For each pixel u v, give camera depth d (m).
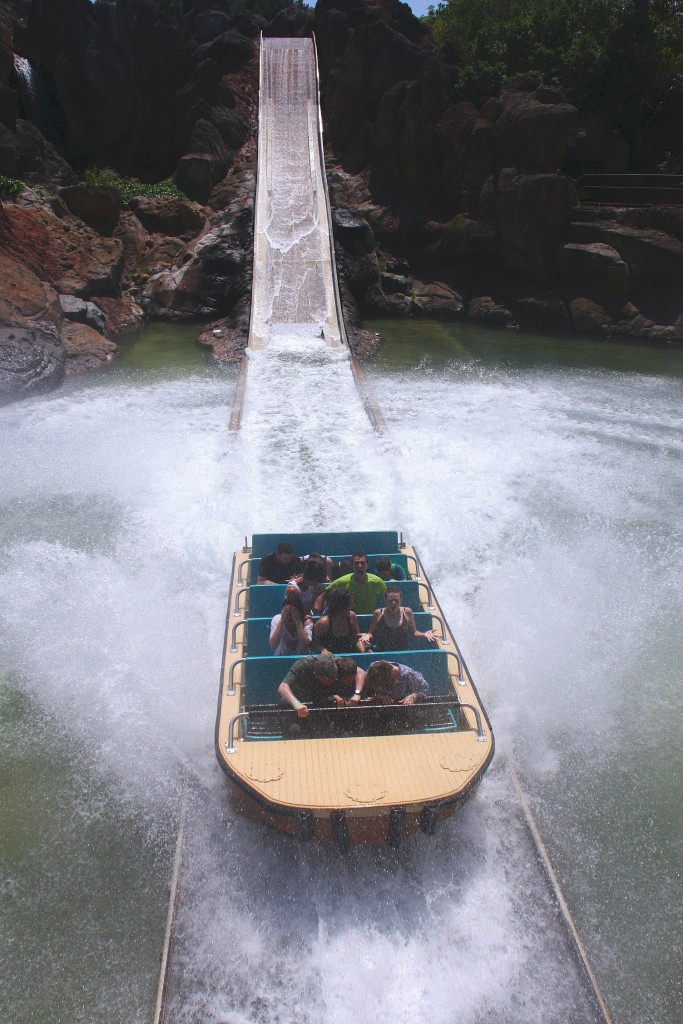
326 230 29.44
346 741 6.36
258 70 40.03
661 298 28.73
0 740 7.82
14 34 36.69
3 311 21.75
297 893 6.12
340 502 13.45
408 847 6.37
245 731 6.64
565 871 6.45
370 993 5.39
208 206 34.81
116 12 37.47
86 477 14.60
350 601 7.43
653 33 36.31
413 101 33.44
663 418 19.08
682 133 37.62
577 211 29.84
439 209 33.59
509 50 36.97
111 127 38.12
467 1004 5.32
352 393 19.78
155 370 22.55
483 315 30.56
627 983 5.54
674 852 6.66
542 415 19.09
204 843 6.57
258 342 23.83
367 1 39.62
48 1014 5.31
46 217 28.08
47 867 6.42
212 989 5.40
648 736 8.05
